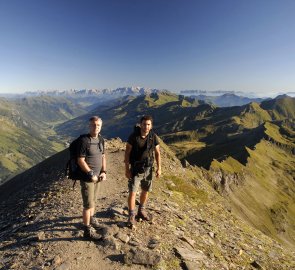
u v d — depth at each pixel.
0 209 26.44
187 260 10.06
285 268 13.25
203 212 19.31
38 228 12.36
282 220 184.38
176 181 25.75
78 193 20.09
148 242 10.77
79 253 9.68
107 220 12.25
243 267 11.69
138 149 11.25
